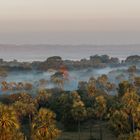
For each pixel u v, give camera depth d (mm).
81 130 157500
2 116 81000
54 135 94688
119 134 117688
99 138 145625
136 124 120250
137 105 120438
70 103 164500
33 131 95312
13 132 83688
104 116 150875
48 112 98375
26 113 146875
